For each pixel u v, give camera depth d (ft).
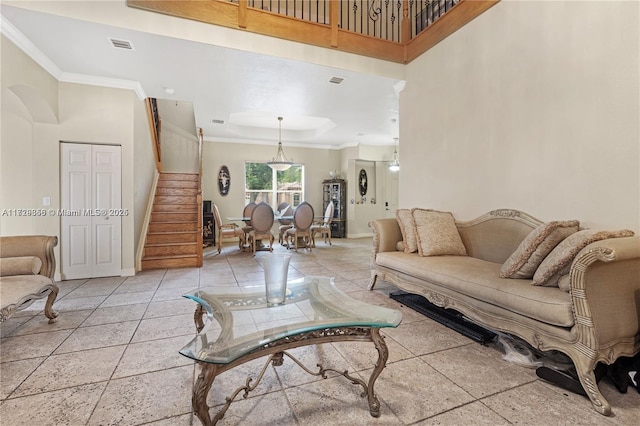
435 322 8.63
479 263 8.72
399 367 6.21
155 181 20.04
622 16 6.74
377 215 30.96
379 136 25.75
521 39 8.93
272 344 4.63
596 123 7.20
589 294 5.06
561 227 6.44
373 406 4.76
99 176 13.53
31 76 10.79
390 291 11.73
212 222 24.35
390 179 31.27
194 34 10.35
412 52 13.33
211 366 3.97
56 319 8.79
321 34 12.10
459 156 11.12
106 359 6.53
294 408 4.95
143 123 16.63
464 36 10.85
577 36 7.57
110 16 9.40
